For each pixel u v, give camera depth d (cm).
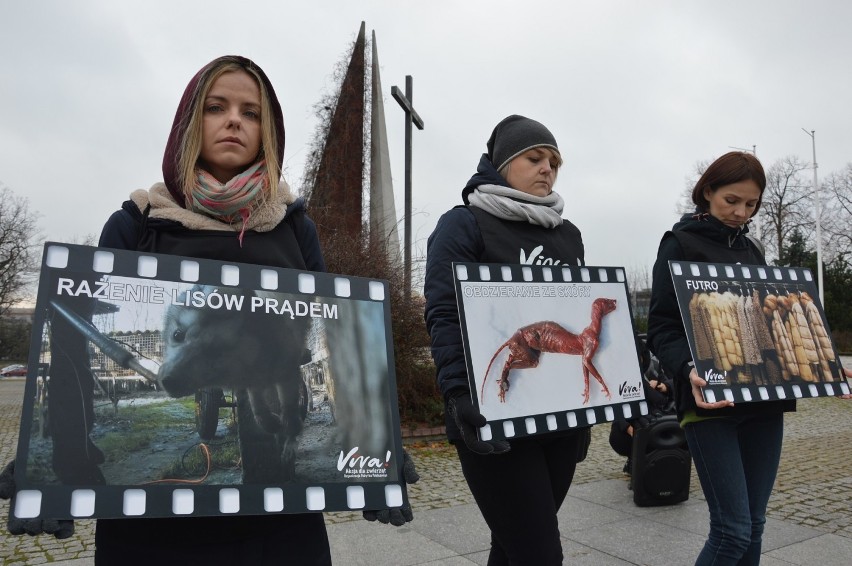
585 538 395
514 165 221
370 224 1259
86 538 392
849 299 3878
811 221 4347
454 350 189
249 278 139
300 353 139
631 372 207
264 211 159
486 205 210
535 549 184
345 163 1662
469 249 203
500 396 183
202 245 151
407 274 898
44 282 119
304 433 135
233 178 155
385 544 381
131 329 124
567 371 196
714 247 260
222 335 132
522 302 194
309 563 144
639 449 476
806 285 262
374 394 144
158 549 132
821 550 366
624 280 216
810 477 581
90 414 116
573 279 205
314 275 146
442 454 727
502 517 189
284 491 129
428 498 509
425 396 871
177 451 122
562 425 190
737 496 227
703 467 235
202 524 135
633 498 488
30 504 108
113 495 115
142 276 128
